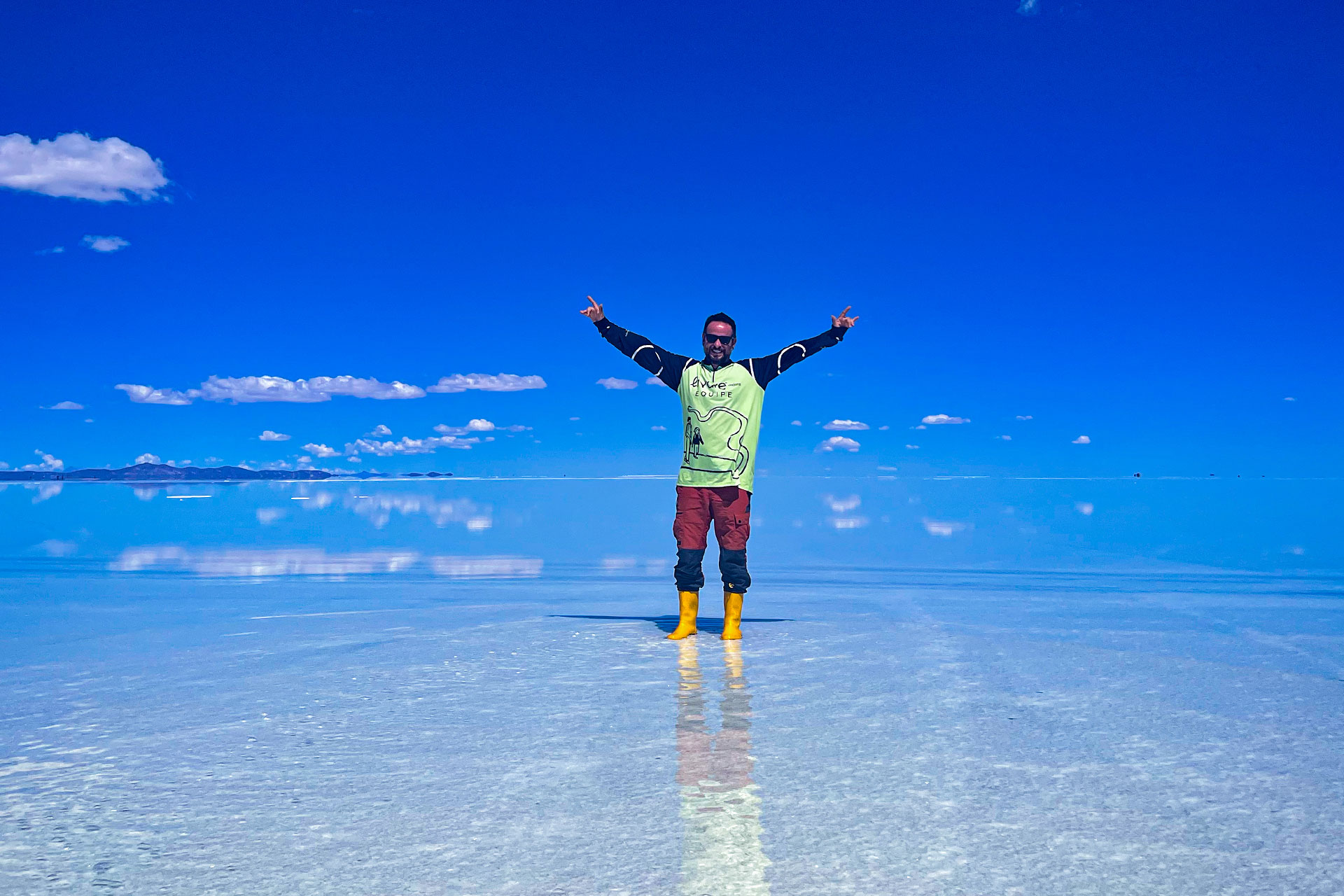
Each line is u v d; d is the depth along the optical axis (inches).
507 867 57.1
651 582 232.8
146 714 96.2
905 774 75.4
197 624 162.2
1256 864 56.9
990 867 56.7
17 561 281.0
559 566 271.3
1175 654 129.2
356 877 55.6
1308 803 68.1
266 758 80.6
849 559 287.0
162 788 72.4
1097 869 56.4
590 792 71.2
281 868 57.1
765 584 228.5
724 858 58.2
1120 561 269.4
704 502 152.9
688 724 91.8
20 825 64.7
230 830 63.7
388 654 132.1
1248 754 80.7
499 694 106.2
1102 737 86.4
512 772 76.4
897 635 148.6
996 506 625.0
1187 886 53.9
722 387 159.8
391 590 214.4
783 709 98.2
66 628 156.0
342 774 76.1
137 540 368.5
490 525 465.4
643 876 55.6
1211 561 271.0
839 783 73.1
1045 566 260.2
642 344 170.7
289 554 308.8
